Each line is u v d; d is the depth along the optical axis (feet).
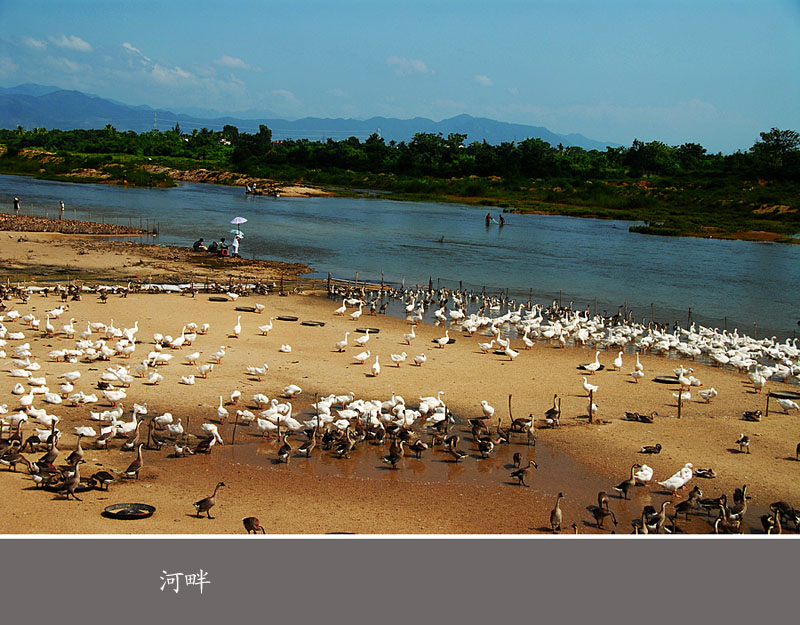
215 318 200.44
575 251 401.08
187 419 123.13
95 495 92.17
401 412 123.34
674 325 233.35
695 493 97.45
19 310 194.08
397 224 498.69
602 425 130.82
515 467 111.65
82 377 140.97
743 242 468.75
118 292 224.53
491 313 235.81
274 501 94.94
